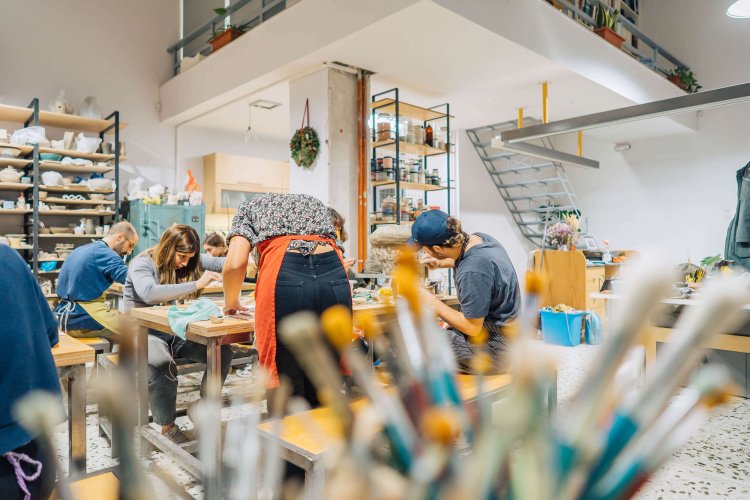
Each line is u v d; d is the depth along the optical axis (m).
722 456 2.44
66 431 2.30
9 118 5.60
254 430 0.34
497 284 2.18
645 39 6.55
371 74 5.04
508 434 0.25
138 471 0.26
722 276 0.26
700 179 7.39
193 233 2.89
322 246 1.87
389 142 5.07
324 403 0.31
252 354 3.71
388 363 0.35
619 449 0.25
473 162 8.08
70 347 1.82
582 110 6.47
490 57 4.64
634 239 8.01
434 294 2.90
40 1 5.89
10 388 1.15
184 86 6.26
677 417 0.25
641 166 7.94
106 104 6.34
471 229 8.01
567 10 5.61
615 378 0.26
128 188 6.16
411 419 0.32
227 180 6.84
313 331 0.32
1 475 1.14
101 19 6.34
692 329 0.25
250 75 5.18
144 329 2.40
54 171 5.64
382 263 3.32
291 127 5.08
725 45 7.40
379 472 0.28
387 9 3.88
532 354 0.27
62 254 5.38
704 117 7.36
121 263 3.18
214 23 5.99
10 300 1.19
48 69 5.93
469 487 0.25
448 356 0.35
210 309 2.19
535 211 8.36
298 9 4.64
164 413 2.44
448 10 3.79
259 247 1.89
